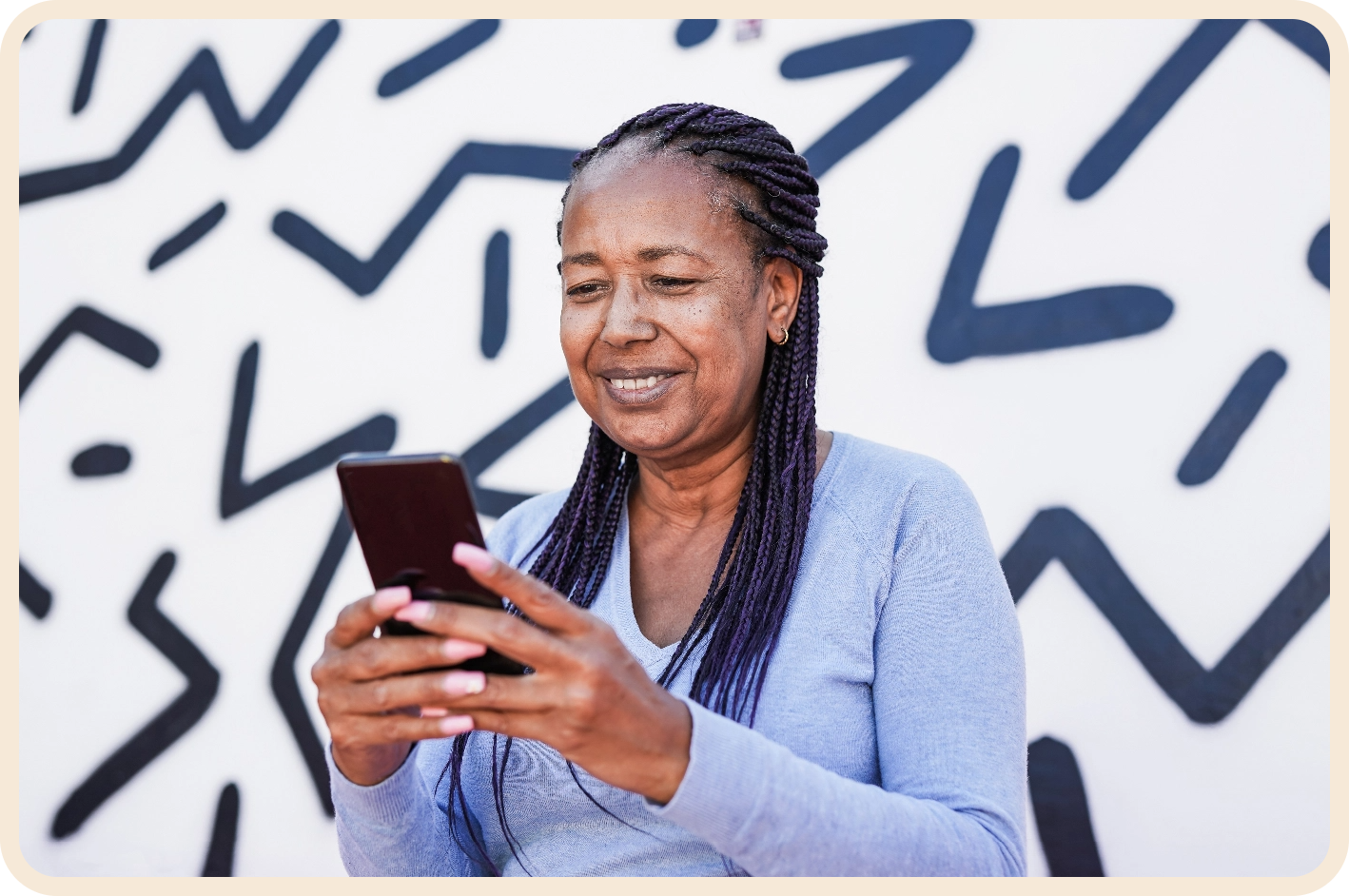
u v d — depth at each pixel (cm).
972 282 199
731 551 110
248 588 235
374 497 81
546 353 223
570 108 225
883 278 204
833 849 80
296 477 235
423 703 78
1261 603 182
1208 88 191
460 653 77
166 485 241
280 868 228
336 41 241
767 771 80
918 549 102
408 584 82
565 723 76
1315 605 179
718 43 218
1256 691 181
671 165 106
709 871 99
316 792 229
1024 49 201
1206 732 183
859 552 104
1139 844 184
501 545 129
